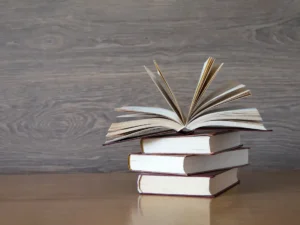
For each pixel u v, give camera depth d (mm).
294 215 552
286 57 890
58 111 898
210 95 697
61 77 896
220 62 889
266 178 806
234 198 648
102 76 895
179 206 604
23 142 901
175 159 639
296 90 889
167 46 891
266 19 888
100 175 867
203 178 639
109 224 528
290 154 894
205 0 888
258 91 891
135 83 894
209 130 706
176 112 670
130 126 667
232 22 888
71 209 606
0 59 896
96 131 899
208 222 526
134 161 677
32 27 895
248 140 897
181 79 891
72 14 894
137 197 667
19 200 664
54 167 901
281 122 892
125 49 893
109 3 891
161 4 889
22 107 898
